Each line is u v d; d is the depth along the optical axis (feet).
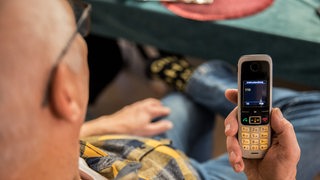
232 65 3.98
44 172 1.51
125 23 4.04
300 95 3.55
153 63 4.87
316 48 3.30
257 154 2.20
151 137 3.50
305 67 3.51
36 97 1.35
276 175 2.22
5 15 1.32
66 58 1.42
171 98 4.02
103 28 4.26
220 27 3.57
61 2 1.52
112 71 5.26
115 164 2.35
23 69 1.31
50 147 1.47
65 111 1.42
